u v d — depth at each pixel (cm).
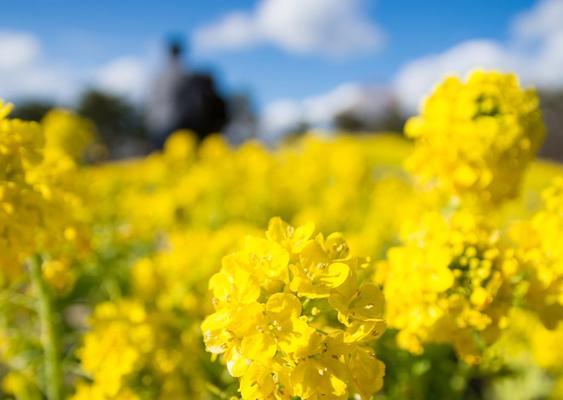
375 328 19
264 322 18
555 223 28
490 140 31
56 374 32
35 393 35
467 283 26
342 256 20
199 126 194
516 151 32
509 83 32
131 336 31
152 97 197
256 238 19
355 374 19
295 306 18
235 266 19
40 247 29
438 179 33
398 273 26
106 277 44
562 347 40
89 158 98
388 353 32
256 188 79
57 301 41
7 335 39
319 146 96
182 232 59
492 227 27
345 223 73
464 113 31
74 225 30
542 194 29
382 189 84
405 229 28
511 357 42
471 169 32
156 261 43
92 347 31
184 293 37
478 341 28
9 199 25
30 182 28
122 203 66
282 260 18
